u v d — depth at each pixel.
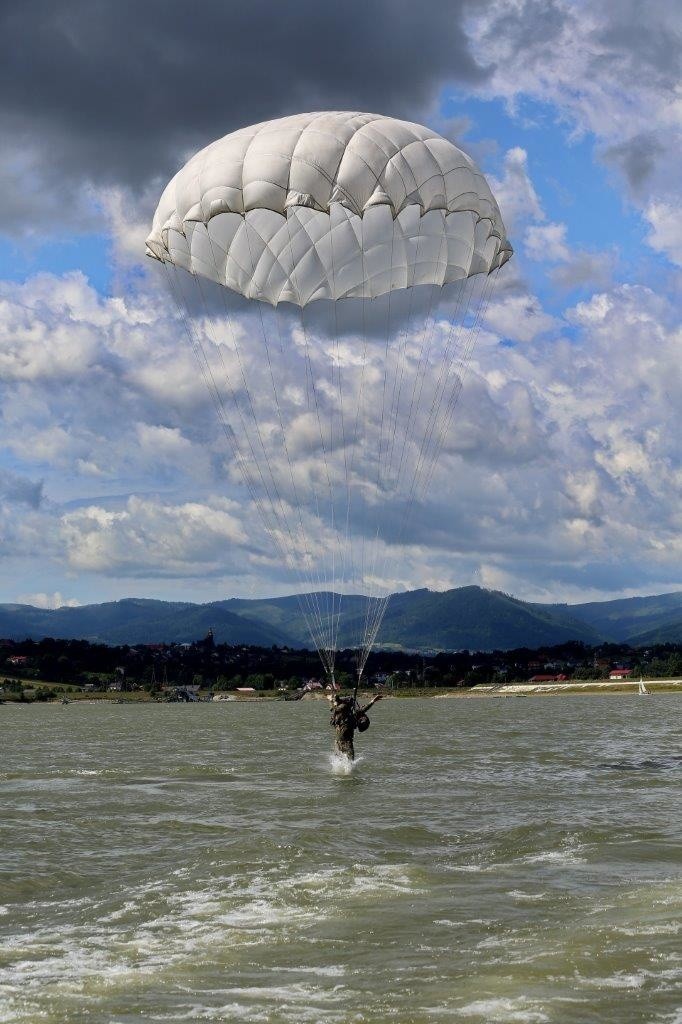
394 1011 12.78
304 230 31.16
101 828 28.53
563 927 16.25
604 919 16.64
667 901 17.77
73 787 39.50
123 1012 13.09
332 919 17.47
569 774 41.16
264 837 25.50
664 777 39.16
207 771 45.00
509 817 28.45
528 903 18.06
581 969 14.06
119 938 16.75
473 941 15.70
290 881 20.48
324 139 29.80
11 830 28.31
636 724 88.81
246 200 29.77
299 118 30.98
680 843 23.47
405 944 15.72
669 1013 12.31
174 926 17.41
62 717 154.38
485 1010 12.64
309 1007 13.09
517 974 13.95
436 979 13.94
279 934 16.66
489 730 80.25
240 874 21.31
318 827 27.19
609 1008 12.54
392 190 29.50
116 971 14.88
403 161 29.91
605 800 31.97
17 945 16.45
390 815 29.28
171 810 31.77
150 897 19.67
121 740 77.00
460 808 30.61
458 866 21.77
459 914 17.45
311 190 29.39
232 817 29.81
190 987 14.05
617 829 25.62
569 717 108.81
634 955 14.59
